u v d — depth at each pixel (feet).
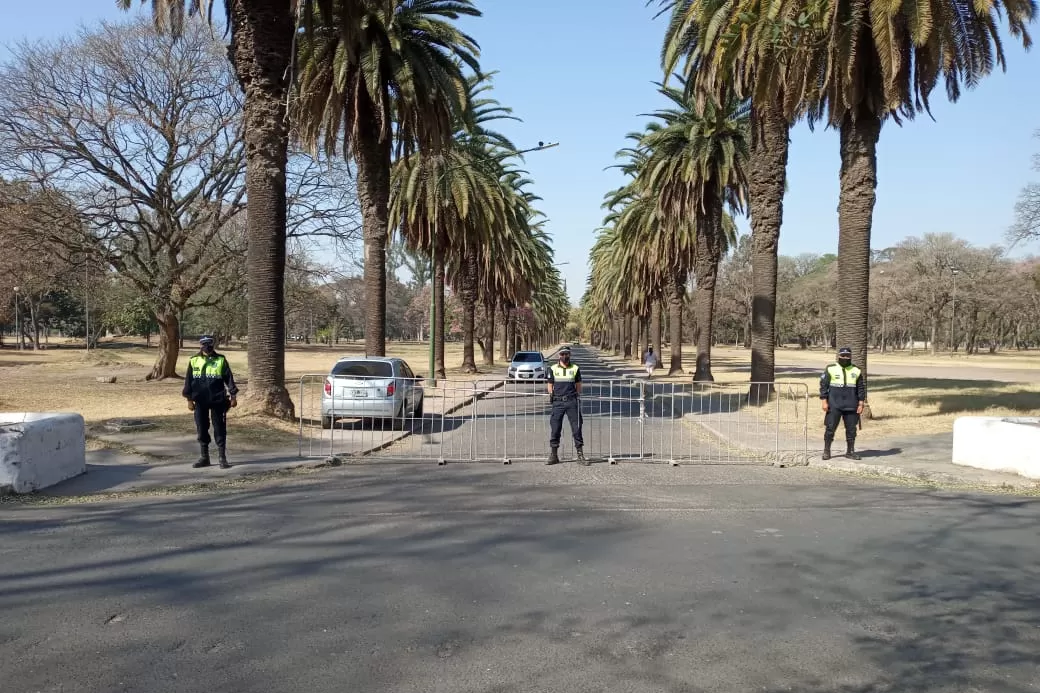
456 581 18.97
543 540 23.13
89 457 38.55
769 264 73.46
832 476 36.86
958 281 252.21
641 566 20.34
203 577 19.19
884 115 55.31
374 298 73.15
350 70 65.21
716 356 249.96
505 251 130.93
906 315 257.75
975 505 29.12
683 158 96.32
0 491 29.48
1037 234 92.63
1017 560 21.12
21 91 80.84
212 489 31.81
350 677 13.39
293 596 17.75
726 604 17.35
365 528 24.62
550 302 323.57
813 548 22.33
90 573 19.45
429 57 67.26
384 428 52.75
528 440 50.11
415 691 12.88
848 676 13.64
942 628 15.97
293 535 23.63
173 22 54.44
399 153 73.15
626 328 273.75
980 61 52.01
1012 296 243.19
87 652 14.39
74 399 73.10
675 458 42.32
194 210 94.07
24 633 15.33
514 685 13.12
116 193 89.61
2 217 80.18
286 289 102.83
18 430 29.99
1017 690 13.14
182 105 90.99
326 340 417.69
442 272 119.14
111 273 99.35
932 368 167.22
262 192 51.60
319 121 66.59
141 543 22.54
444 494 30.78
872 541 23.22
